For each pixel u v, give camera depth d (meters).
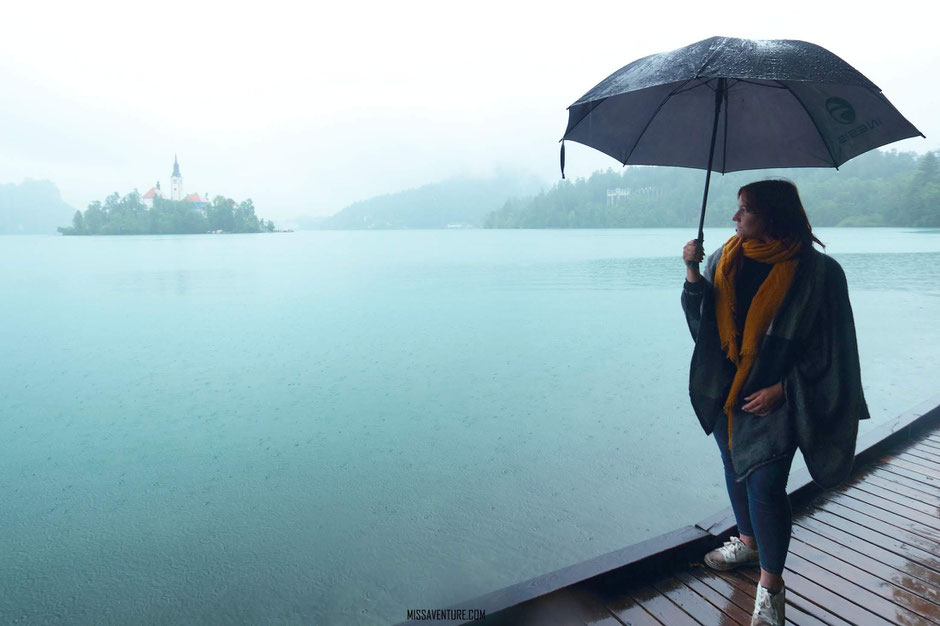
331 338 15.30
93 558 5.08
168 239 151.50
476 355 12.89
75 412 9.31
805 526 2.87
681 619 2.12
